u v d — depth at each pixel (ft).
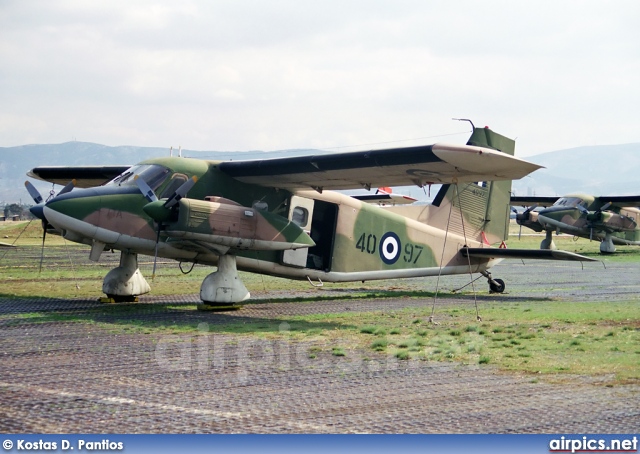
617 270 116.16
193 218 54.65
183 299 68.59
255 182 63.67
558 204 164.86
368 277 72.74
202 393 30.78
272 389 31.76
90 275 95.20
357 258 71.72
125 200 57.21
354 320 54.80
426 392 31.45
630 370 36.24
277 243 59.21
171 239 57.41
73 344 41.81
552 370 36.22
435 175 56.85
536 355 40.34
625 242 167.84
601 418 27.48
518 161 49.96
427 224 77.20
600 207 164.76
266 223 58.54
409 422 26.84
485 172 53.26
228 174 62.18
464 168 52.65
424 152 52.31
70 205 55.21
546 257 72.23
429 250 77.10
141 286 65.31
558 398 30.48
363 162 56.24
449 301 69.82
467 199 79.87
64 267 108.37
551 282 93.45
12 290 75.00
